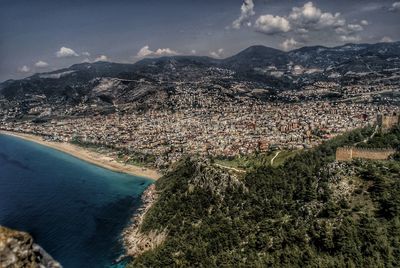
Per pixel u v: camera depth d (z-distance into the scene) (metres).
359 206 187.12
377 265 152.75
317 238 175.00
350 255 160.50
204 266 190.25
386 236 164.38
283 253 174.88
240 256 187.00
